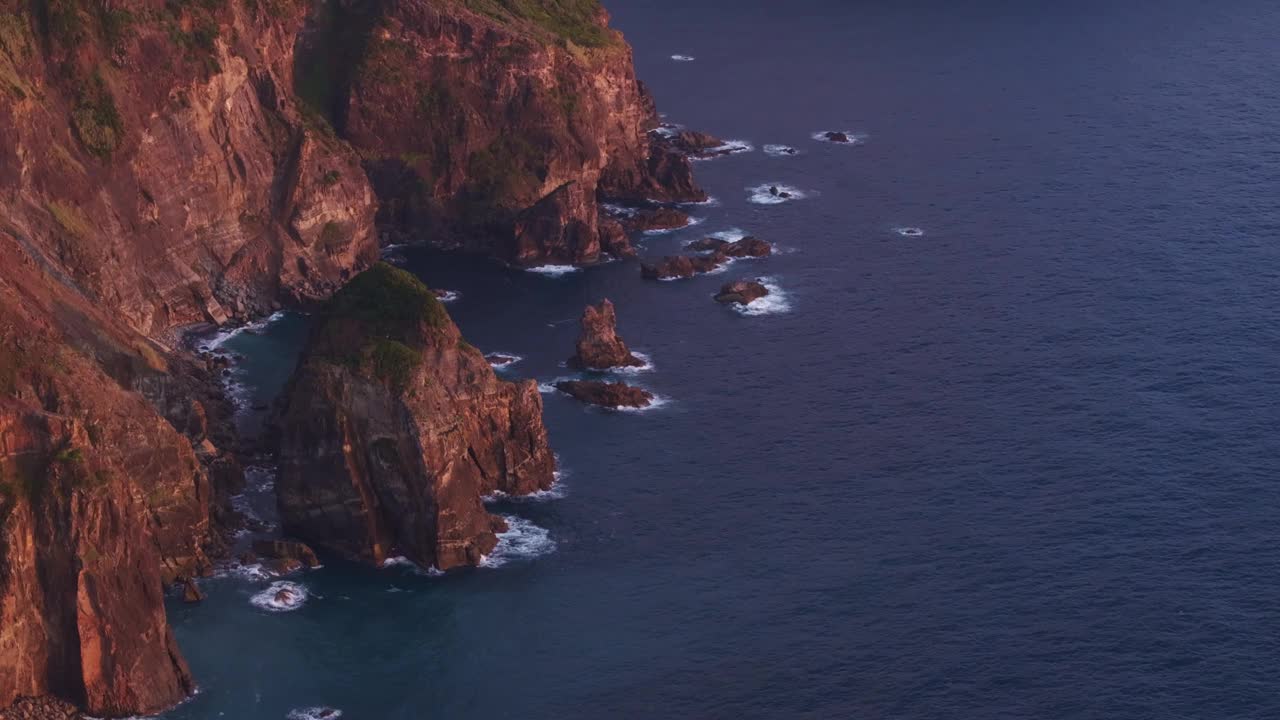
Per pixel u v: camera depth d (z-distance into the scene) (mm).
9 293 136125
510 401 154250
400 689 127562
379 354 144500
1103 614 137500
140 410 138000
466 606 138375
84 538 120438
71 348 139500
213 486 148250
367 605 138125
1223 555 146250
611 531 149750
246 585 139250
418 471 143000
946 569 144000
